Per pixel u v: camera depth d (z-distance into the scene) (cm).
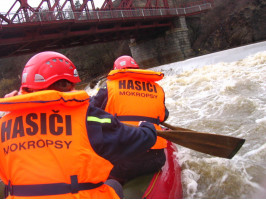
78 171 149
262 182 256
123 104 275
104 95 281
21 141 150
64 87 181
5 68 4888
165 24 3409
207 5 3681
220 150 231
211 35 3897
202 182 279
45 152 149
